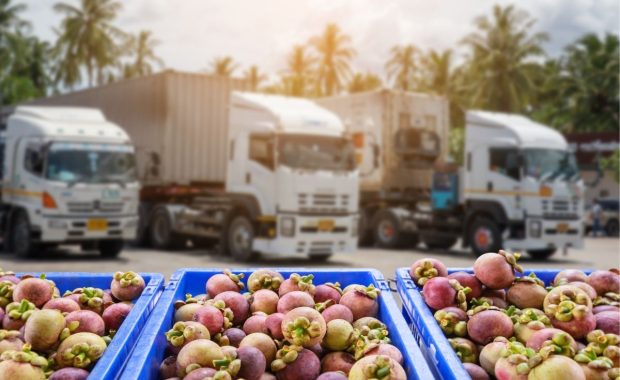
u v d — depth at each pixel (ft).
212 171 55.52
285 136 42.93
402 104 59.26
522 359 7.72
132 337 8.52
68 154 44.39
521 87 155.22
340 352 8.63
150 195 56.34
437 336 8.70
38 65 187.21
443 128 61.72
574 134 113.29
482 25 158.61
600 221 92.68
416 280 10.91
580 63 163.84
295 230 42.60
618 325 9.16
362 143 60.03
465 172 53.11
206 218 49.52
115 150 46.03
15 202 47.06
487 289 10.40
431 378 7.38
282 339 8.93
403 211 58.13
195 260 46.42
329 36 209.97
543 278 11.93
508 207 49.96
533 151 49.57
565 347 7.89
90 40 164.04
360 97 60.44
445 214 55.42
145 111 55.67
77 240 44.65
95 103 63.72
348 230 44.42
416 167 60.13
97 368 7.28
